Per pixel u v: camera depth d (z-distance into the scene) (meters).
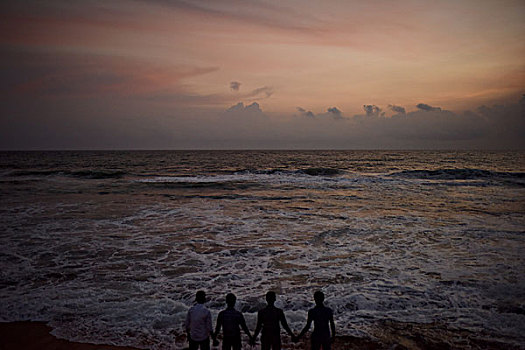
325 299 6.11
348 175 32.50
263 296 6.26
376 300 6.06
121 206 15.85
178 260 8.30
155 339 4.97
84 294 6.35
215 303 5.99
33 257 8.48
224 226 11.88
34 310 5.75
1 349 4.69
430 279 7.04
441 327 5.17
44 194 19.64
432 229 11.38
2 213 13.98
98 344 4.83
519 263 7.98
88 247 9.34
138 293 6.41
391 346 4.70
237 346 4.32
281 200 17.84
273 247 9.38
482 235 10.56
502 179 27.62
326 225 12.02
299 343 4.88
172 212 14.43
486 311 5.66
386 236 10.52
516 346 4.66
